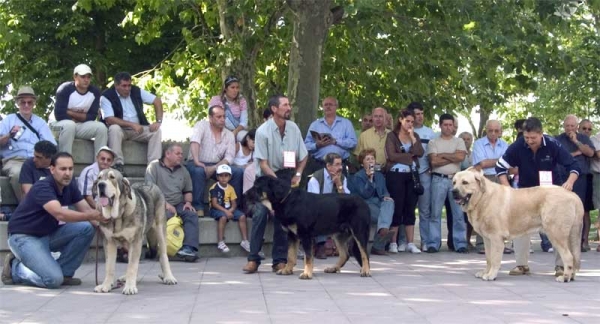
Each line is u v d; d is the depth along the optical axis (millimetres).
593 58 15086
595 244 14883
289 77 14023
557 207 9438
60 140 12141
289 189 9562
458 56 15094
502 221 9562
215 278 9672
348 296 8242
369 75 18625
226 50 15953
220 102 13117
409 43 15453
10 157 11500
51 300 7992
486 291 8625
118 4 22859
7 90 22828
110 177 8180
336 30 17422
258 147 10344
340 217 9773
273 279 9594
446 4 13859
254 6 16141
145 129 12906
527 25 13719
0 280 9383
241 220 12195
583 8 16125
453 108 18641
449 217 13430
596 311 7363
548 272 10398
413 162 12672
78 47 23250
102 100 12688
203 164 12312
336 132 12797
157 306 7633
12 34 20844
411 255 12547
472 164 13391
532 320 6906
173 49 22469
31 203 8703
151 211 8938
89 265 10977
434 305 7688
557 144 10148
